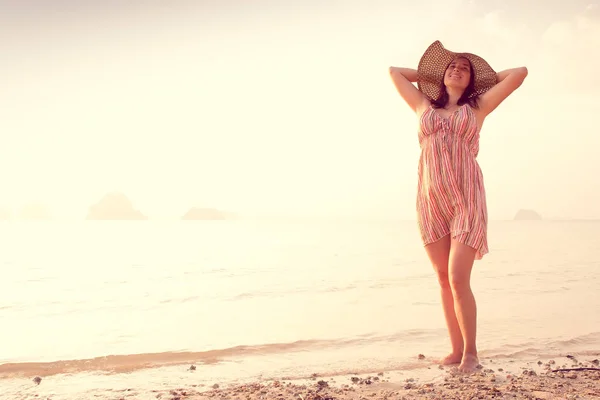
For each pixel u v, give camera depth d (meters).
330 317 7.38
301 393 3.68
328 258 21.75
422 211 4.51
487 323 6.56
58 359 5.11
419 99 4.78
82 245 37.00
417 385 3.90
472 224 4.23
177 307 8.91
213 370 4.54
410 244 35.44
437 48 4.71
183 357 5.01
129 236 58.28
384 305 8.54
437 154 4.38
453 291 4.30
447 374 4.27
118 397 3.71
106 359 4.89
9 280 14.10
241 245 35.25
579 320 6.75
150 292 11.16
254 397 3.59
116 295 10.75
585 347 5.34
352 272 15.23
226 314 7.94
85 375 4.38
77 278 14.52
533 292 9.79
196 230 86.06
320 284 12.05
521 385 3.81
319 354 5.12
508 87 4.60
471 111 4.45
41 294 11.11
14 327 7.10
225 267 17.52
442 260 4.50
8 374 4.40
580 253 23.22
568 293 9.62
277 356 5.05
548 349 5.21
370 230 83.12
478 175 4.35
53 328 7.00
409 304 8.63
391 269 16.17
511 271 14.41
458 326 4.59
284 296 10.04
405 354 5.08
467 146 4.39
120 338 6.20
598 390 3.68
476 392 3.60
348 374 4.36
